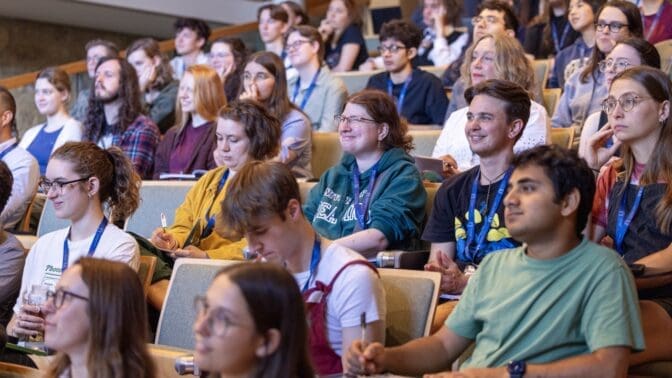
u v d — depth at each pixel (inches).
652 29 278.1
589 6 277.4
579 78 241.3
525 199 120.3
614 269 118.4
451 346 127.5
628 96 154.8
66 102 277.6
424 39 355.9
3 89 238.5
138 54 322.0
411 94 285.3
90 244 163.9
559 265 120.8
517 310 121.3
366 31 439.8
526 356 119.4
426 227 165.3
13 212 229.8
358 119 177.3
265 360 97.0
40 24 405.1
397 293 135.5
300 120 234.2
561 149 121.2
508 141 160.1
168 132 253.1
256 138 190.1
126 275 112.8
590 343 116.0
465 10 368.2
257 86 233.9
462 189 163.0
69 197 163.8
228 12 435.2
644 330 130.9
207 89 248.5
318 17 445.7
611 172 161.8
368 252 168.4
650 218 151.9
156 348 139.9
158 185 210.1
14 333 152.9
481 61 224.8
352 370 118.3
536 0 340.5
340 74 322.0
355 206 176.1
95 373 109.3
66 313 111.7
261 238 126.0
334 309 127.5
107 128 267.1
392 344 133.8
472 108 160.7
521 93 161.0
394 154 177.6
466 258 159.2
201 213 190.5
